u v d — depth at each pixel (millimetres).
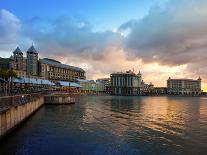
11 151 30141
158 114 76875
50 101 111688
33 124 50938
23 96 52812
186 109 103062
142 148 31797
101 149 31344
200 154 29266
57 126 48688
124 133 41500
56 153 29594
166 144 33844
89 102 147875
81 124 51688
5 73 92812
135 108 104312
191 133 41719
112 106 114812
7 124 36906
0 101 33812
